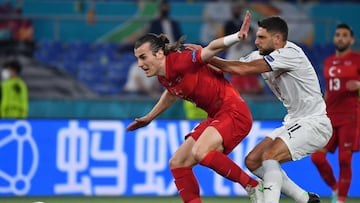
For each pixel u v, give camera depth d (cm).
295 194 2297
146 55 2109
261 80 4347
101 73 4641
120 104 3862
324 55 4788
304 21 4894
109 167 3403
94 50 4712
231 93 2205
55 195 3375
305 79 2220
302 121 2239
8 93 3931
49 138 3381
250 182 2158
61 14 5219
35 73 4562
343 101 2973
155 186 3416
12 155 3359
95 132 3400
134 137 3412
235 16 4859
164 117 3806
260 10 5272
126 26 5091
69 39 5047
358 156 3475
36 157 3372
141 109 3859
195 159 2136
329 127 2261
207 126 2198
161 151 3419
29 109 3938
